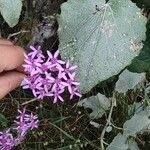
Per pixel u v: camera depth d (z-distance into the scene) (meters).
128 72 0.26
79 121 0.31
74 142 0.30
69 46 0.21
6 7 0.20
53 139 0.31
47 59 0.23
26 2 0.28
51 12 0.27
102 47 0.20
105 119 0.30
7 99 0.31
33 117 0.28
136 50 0.20
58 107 0.31
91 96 0.29
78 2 0.20
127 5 0.20
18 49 0.22
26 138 0.31
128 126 0.27
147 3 0.25
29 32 0.29
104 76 0.20
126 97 0.30
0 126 0.30
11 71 0.23
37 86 0.23
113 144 0.27
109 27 0.20
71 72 0.21
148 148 0.30
